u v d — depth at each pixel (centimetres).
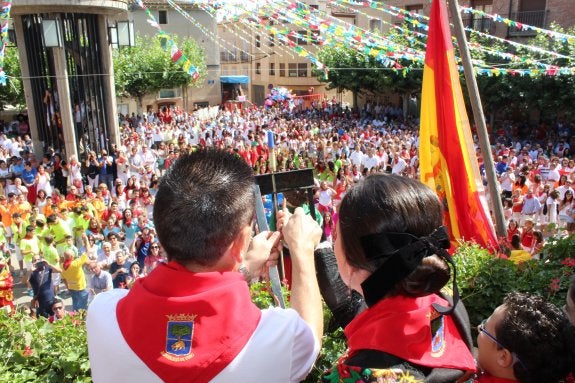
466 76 559
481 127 566
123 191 1362
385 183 154
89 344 149
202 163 150
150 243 1020
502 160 1667
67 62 1622
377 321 151
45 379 353
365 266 153
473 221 545
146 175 1614
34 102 1688
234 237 145
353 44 1438
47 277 891
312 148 2088
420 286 149
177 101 4147
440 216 157
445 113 552
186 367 131
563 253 478
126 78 3416
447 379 146
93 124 1683
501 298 396
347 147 2014
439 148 559
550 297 398
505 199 1314
